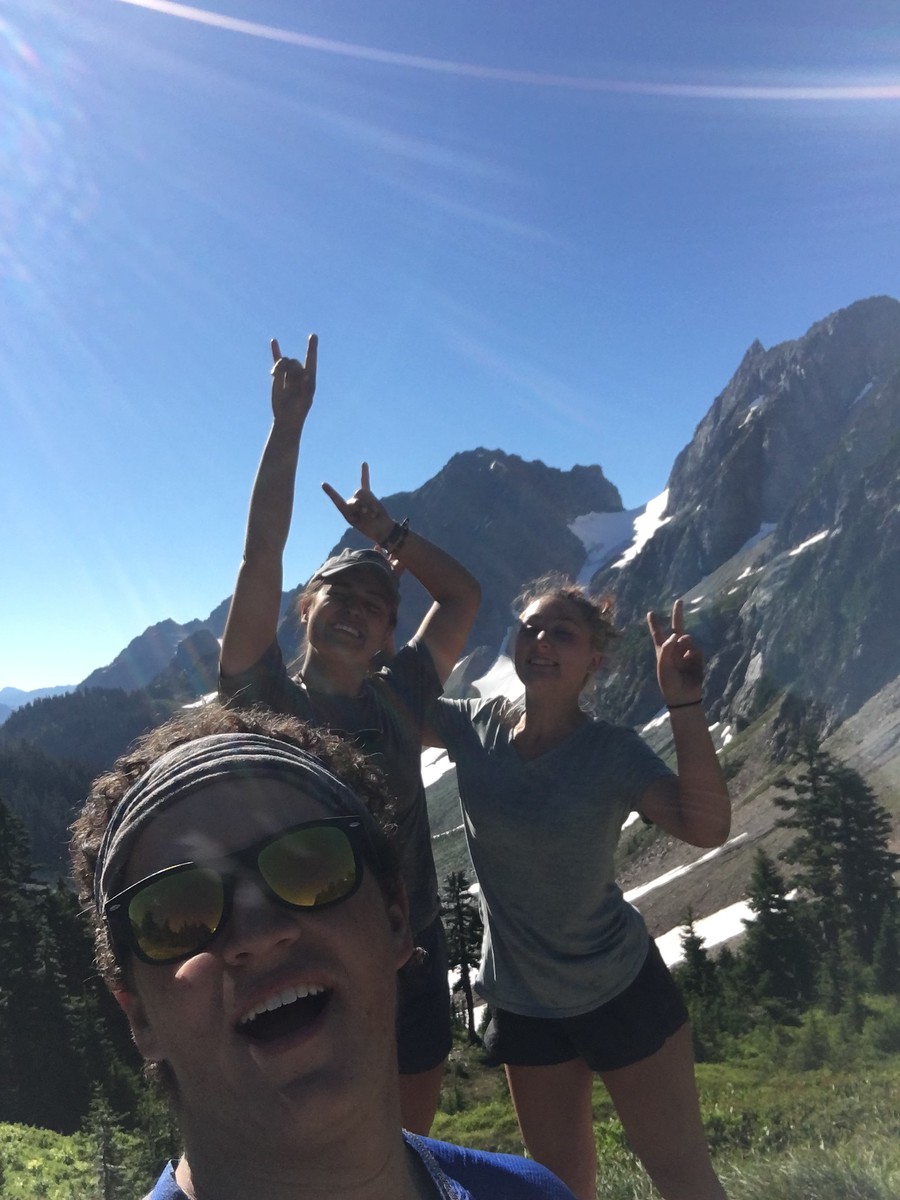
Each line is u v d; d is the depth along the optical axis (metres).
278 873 0.75
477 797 1.69
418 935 1.66
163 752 0.90
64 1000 17.53
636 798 1.60
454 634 1.92
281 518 1.52
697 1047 9.45
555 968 1.62
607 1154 2.80
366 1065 0.74
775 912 15.71
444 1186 0.85
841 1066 6.53
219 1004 0.73
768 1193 2.15
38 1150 7.21
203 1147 0.73
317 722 1.50
